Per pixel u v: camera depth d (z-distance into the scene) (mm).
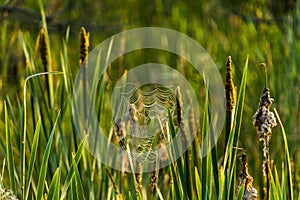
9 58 6359
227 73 3834
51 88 4402
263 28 6980
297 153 4887
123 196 4223
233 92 3840
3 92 5652
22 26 7027
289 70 5410
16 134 4445
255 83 5445
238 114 3850
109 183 4219
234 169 3881
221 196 3832
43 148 4516
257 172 4680
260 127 3760
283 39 6254
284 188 3971
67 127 4801
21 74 6031
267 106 3756
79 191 3918
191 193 3904
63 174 4438
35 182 4395
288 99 5168
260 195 4574
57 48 6805
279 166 4738
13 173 3980
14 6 6914
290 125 4949
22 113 3988
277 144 4879
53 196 3869
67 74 4316
